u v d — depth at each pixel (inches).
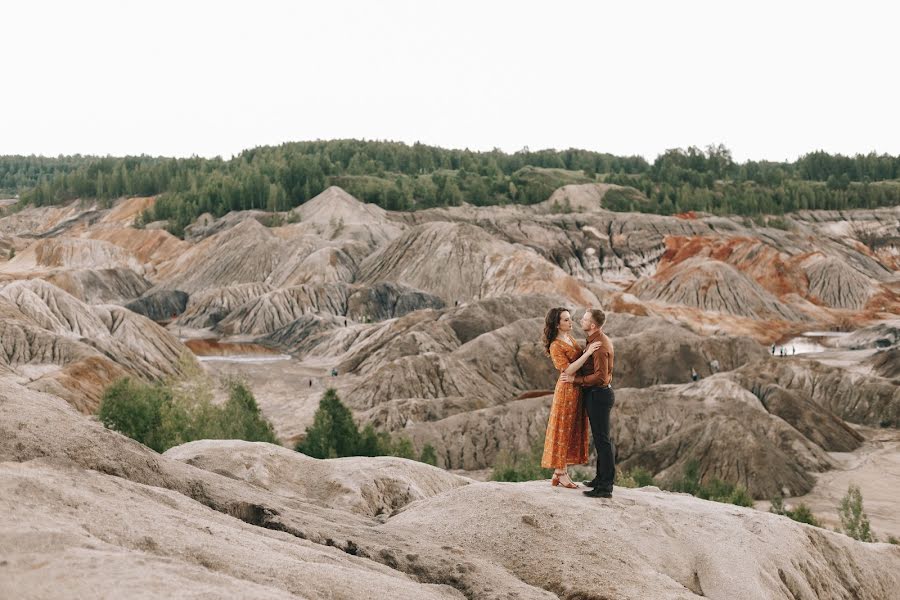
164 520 291.9
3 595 194.4
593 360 451.8
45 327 3161.9
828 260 5703.7
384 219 7229.3
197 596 211.0
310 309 4672.7
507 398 2960.1
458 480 743.7
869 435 2588.6
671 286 5147.6
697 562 418.9
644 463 2213.3
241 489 437.4
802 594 431.5
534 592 345.4
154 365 3129.9
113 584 208.1
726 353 3280.0
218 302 4921.3
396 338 3491.6
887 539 1563.7
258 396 2965.1
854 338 4306.1
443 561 364.2
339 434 1539.1
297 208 7618.1
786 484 2039.9
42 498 267.4
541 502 441.1
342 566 310.5
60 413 380.5
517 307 3909.9
